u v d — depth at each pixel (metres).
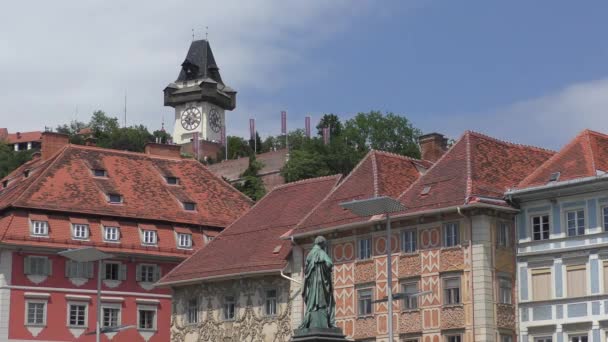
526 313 80.44
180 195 117.25
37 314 106.25
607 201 77.38
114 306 109.38
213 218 116.56
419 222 83.75
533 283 80.62
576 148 82.38
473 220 80.56
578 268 78.38
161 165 120.94
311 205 96.75
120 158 119.00
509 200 81.62
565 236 79.12
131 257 110.62
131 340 109.19
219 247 100.00
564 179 80.06
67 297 107.62
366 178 90.62
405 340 83.25
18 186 115.06
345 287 87.56
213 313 96.69
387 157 92.44
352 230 87.56
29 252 106.81
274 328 91.38
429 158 99.06
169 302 111.69
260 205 102.19
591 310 77.06
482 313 79.12
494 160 86.00
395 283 84.44
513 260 81.62
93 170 115.31
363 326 85.69
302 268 90.12
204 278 96.62
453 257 81.25
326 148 178.75
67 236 108.38
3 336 104.25
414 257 83.62
